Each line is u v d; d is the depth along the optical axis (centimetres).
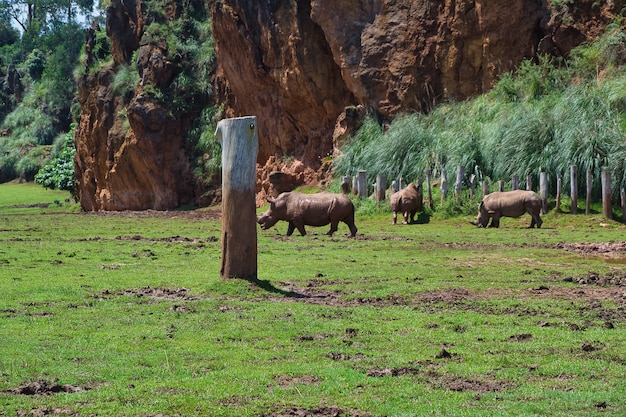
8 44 13425
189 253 2228
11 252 2245
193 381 912
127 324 1227
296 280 1684
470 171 3503
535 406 816
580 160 3209
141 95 5206
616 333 1148
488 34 3944
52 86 9794
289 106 4675
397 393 868
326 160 4416
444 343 1102
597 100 3397
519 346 1075
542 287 1588
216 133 1552
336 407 821
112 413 796
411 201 3259
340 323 1230
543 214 3161
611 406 817
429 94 4144
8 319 1256
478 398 851
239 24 4694
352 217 2697
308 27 4447
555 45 3884
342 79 4497
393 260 2041
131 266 1925
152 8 5731
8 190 7969
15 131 9888
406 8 4150
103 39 6322
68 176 6738
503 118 3588
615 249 2338
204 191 5141
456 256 2148
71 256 2141
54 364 984
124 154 5316
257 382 908
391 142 3841
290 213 2678
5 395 857
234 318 1263
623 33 3638
